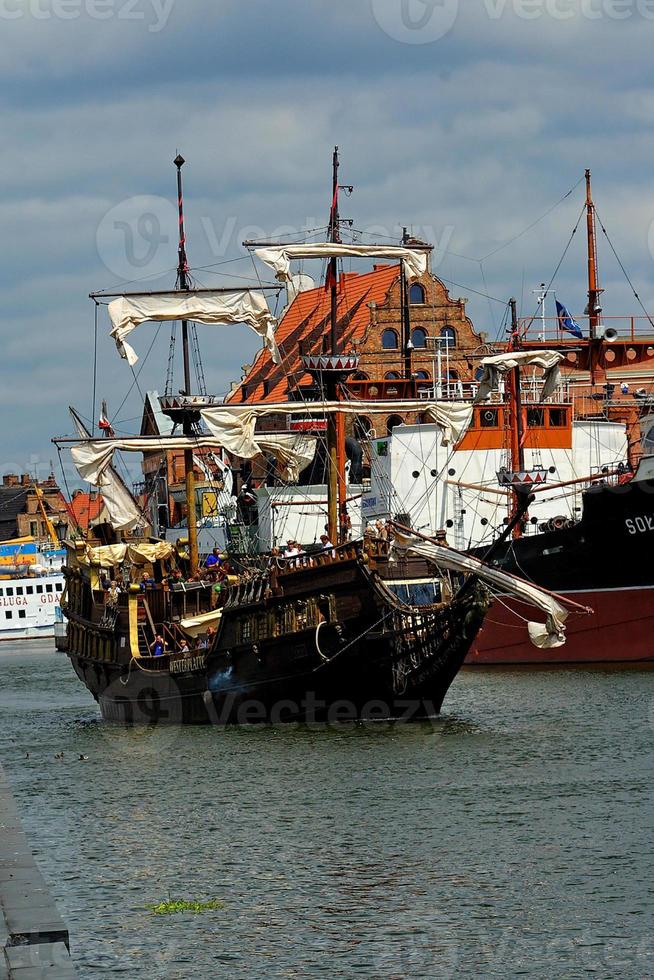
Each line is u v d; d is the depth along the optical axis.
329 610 85.06
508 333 135.25
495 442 127.75
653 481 105.19
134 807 67.44
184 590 104.75
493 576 83.56
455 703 94.56
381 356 180.75
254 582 89.25
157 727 95.56
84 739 93.19
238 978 43.25
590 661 111.06
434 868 53.84
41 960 35.25
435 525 127.88
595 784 66.75
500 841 57.22
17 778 78.25
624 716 85.62
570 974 42.91
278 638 87.25
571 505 127.88
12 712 117.69
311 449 123.00
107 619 104.00
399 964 44.00
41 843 60.94
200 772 74.94
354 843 57.97
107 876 54.69
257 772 73.69
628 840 56.56
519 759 73.50
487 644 118.00
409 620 84.12
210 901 50.78
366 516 134.50
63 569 116.94
